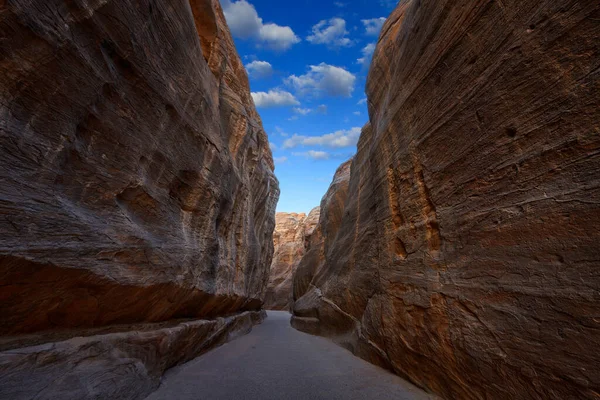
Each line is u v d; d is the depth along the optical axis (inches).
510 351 132.5
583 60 113.7
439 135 210.1
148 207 217.6
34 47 124.3
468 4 182.2
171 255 233.6
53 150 137.0
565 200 115.2
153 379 195.2
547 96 127.6
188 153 278.4
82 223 149.8
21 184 121.0
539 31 132.6
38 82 128.6
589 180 107.7
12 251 113.9
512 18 148.6
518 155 140.5
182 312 284.0
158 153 228.8
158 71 220.2
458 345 170.6
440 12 212.2
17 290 124.5
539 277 122.4
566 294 110.0
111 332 185.0
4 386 109.8
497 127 154.6
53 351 133.6
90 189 162.1
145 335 200.1
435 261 204.5
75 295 151.6
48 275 132.3
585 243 106.5
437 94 215.2
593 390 96.8
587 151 109.7
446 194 198.4
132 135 195.6
